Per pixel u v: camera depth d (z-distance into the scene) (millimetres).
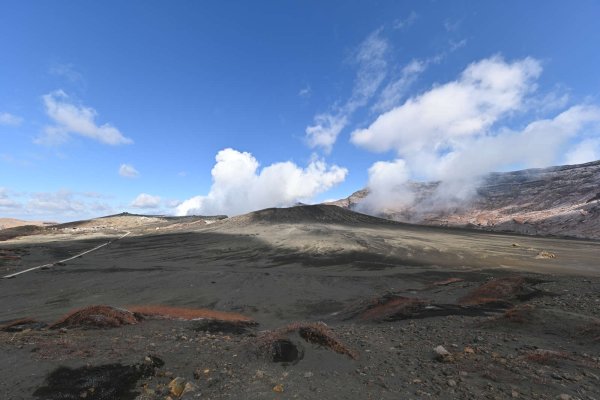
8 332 10375
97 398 5410
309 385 5770
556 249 70125
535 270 44844
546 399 5285
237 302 26859
